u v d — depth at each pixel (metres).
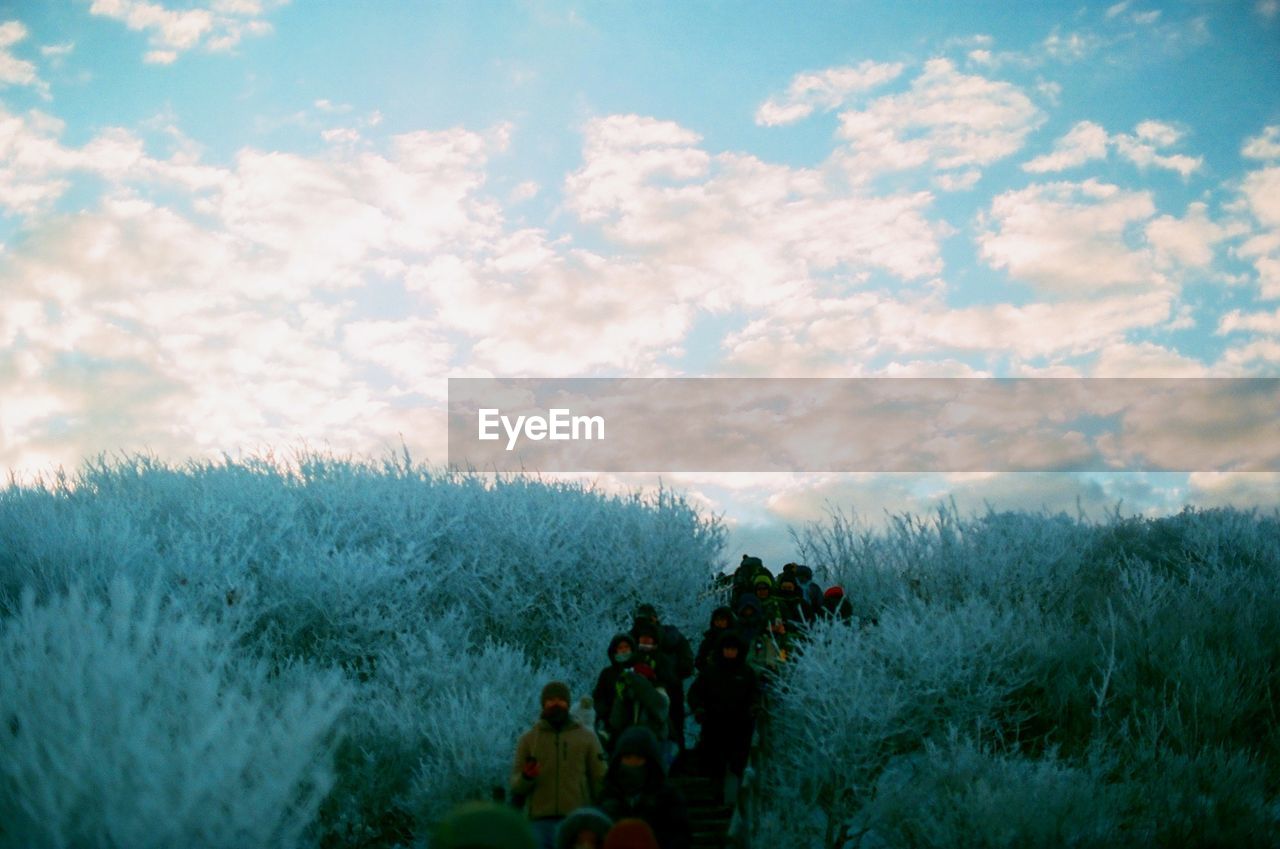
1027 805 8.39
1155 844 8.41
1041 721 11.25
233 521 14.11
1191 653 11.37
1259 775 9.45
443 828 3.31
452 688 10.60
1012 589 14.51
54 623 8.46
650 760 6.07
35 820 6.32
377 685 11.01
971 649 11.19
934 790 9.17
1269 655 11.85
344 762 9.32
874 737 9.86
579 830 4.99
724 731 9.20
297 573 12.62
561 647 13.47
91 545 12.40
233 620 11.40
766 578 12.37
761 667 10.73
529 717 10.26
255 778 7.15
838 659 10.74
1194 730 10.26
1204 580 14.28
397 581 13.44
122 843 6.27
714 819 8.91
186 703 7.91
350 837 8.67
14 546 12.44
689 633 14.53
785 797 9.62
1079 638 12.37
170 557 12.85
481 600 13.93
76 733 6.88
